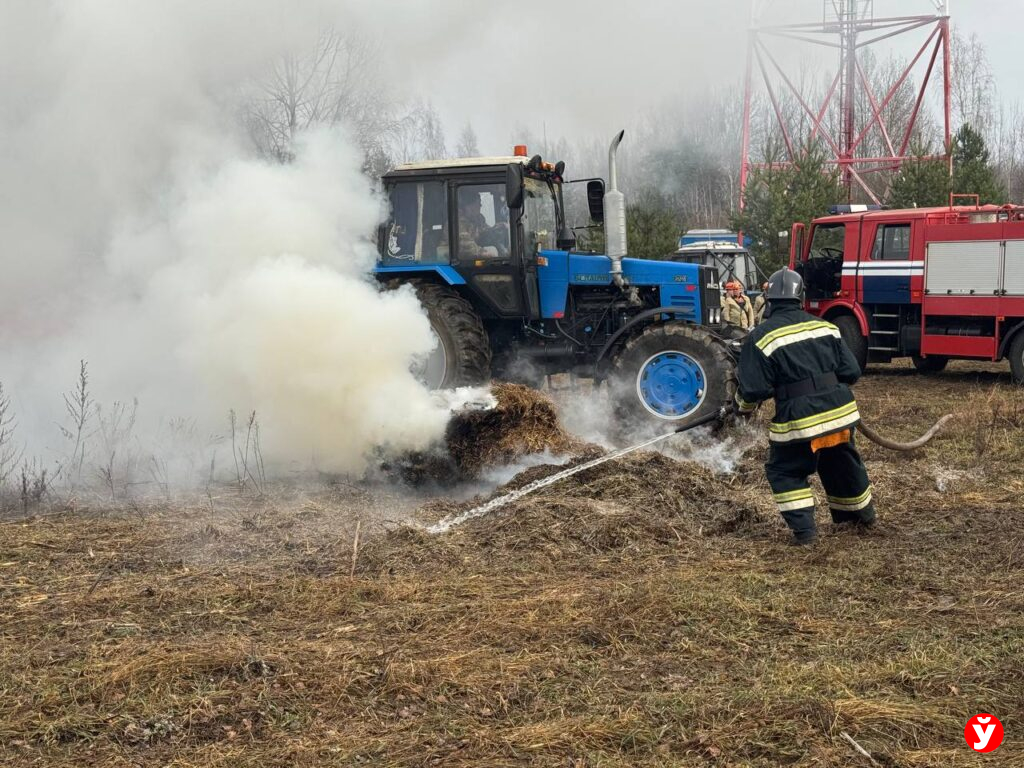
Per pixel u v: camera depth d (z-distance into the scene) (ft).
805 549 16.67
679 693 11.03
